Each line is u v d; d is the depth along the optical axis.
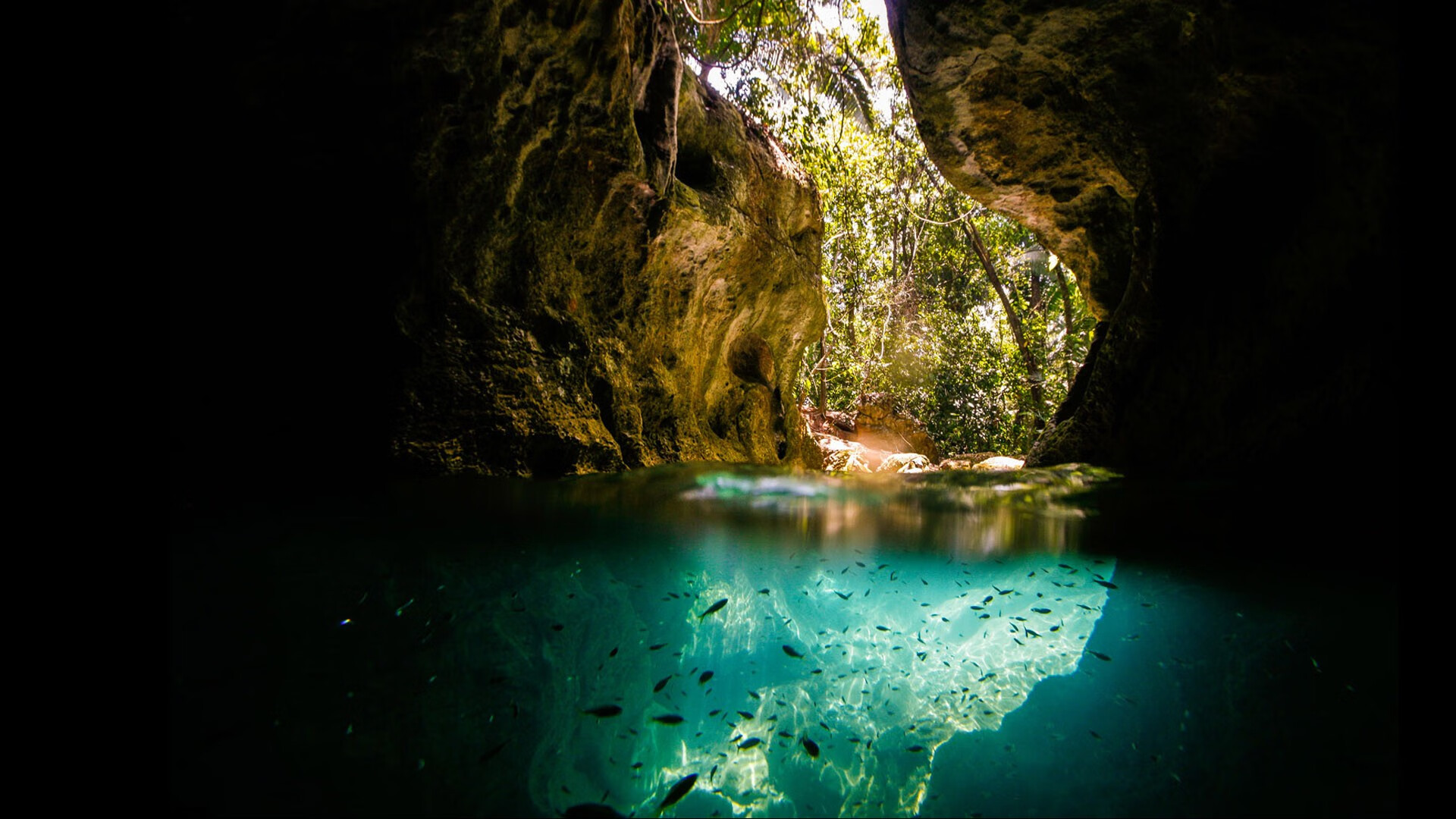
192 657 1.62
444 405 3.46
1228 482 3.67
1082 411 5.05
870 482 4.57
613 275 4.84
